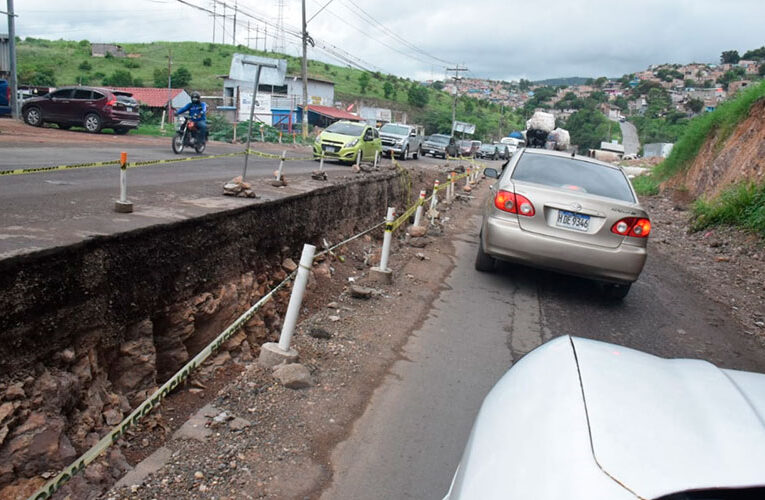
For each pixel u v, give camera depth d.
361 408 4.13
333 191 8.78
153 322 4.36
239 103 48.97
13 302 2.98
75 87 22.08
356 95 97.50
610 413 1.75
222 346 5.09
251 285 5.75
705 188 18.94
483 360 5.24
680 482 1.46
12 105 24.89
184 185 8.61
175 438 3.49
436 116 97.62
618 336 6.29
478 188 24.62
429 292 7.26
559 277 8.62
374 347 5.27
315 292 6.95
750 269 10.23
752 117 17.27
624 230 6.92
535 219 7.08
